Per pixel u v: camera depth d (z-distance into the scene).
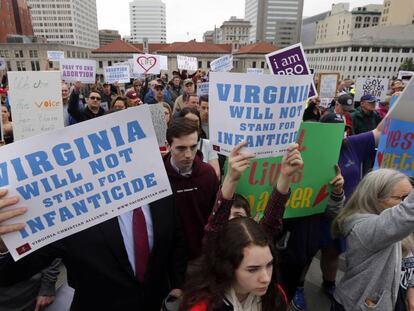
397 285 1.81
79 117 5.48
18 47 50.47
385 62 70.00
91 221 1.53
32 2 94.12
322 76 8.79
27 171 1.41
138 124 1.52
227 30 103.25
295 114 1.78
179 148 2.27
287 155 1.82
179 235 2.02
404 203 1.60
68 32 96.25
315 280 3.27
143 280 1.75
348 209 2.02
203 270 1.50
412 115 1.97
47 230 1.46
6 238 1.41
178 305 1.61
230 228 1.45
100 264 1.63
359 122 5.20
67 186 1.47
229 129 1.76
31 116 3.96
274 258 1.50
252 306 1.48
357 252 1.86
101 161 1.50
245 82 1.67
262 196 2.38
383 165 2.57
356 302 1.88
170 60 64.12
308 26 129.88
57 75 3.95
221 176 3.27
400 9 90.38
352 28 101.19
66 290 2.61
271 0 103.12
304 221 2.52
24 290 2.23
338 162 2.78
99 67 59.62
